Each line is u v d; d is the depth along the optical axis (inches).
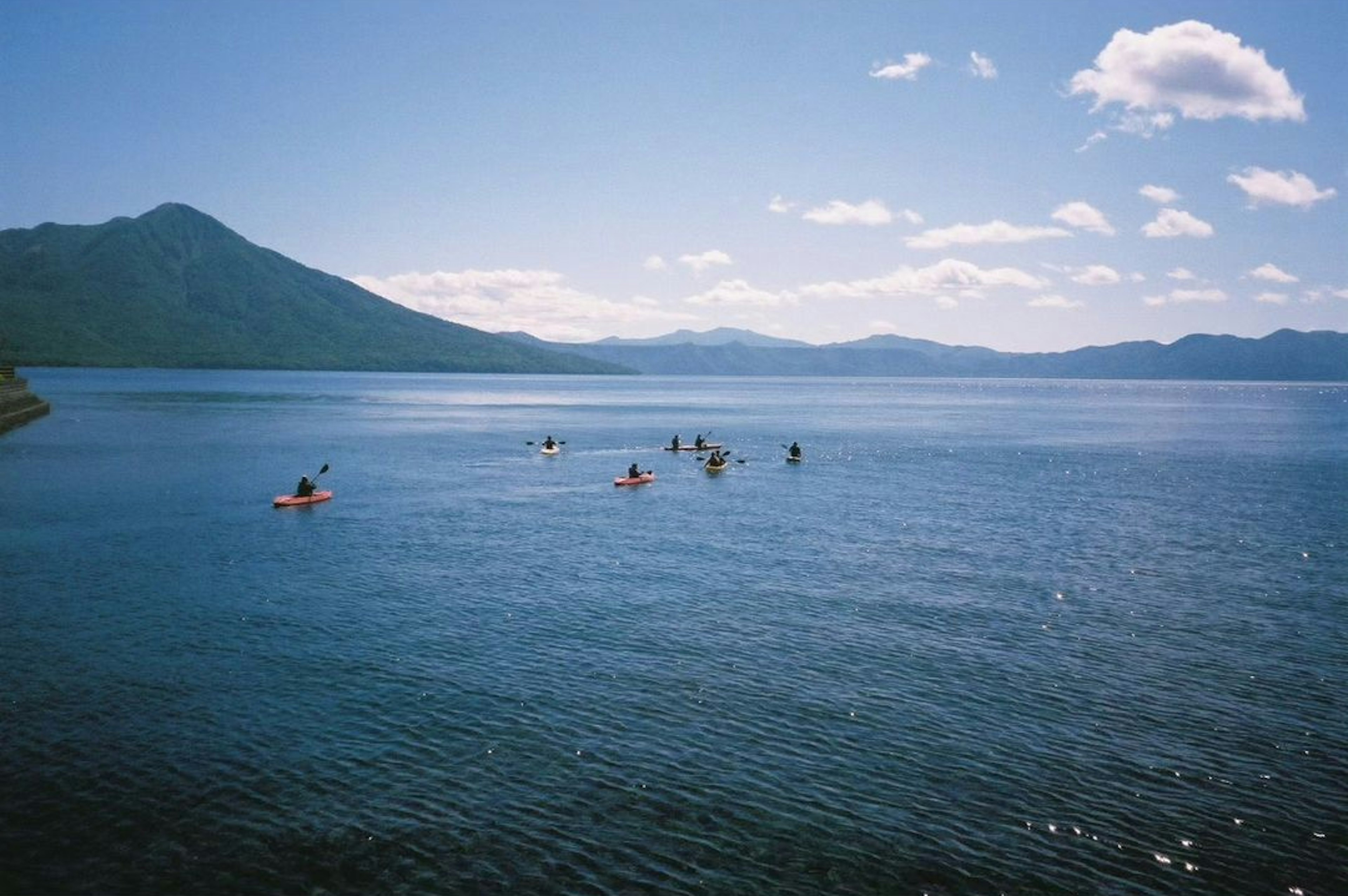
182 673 1127.6
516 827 781.3
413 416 6683.1
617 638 1291.8
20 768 871.1
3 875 704.4
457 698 1058.1
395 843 755.4
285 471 3201.3
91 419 5452.8
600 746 937.5
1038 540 2068.2
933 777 881.5
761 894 695.7
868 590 1588.3
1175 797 847.7
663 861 735.1
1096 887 711.1
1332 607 1499.8
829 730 982.4
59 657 1181.7
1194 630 1362.0
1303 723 1018.7
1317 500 2753.4
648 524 2249.0
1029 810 821.9
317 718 999.0
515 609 1438.2
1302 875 730.8
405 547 1926.7
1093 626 1381.6
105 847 745.0
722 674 1148.5
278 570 1691.7
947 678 1145.4
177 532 2054.6
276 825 779.4
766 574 1700.3
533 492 2817.4
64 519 2187.5
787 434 5541.3
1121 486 3097.9
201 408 6875.0
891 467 3659.0
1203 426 6697.8
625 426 6053.2
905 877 718.5
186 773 867.4
